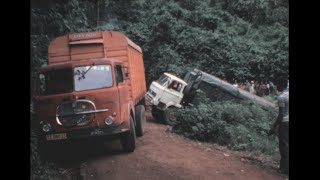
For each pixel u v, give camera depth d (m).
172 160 10.58
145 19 30.86
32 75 11.10
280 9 37.81
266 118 17.89
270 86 29.31
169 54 28.03
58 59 12.72
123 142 10.96
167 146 12.36
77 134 10.16
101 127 10.17
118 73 10.98
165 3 33.12
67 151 11.59
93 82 10.40
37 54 13.70
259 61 29.64
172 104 18.73
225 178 9.38
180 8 32.47
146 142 12.74
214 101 19.91
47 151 10.54
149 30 29.45
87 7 26.64
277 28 36.22
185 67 27.95
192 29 29.86
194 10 34.34
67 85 10.40
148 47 28.77
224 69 28.98
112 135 10.24
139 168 9.79
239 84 29.17
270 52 30.80
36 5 15.37
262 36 35.31
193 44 28.97
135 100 13.77
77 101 10.16
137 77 15.23
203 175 9.48
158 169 9.73
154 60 28.33
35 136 10.52
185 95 18.97
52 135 10.21
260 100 20.67
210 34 29.88
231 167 10.33
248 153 12.52
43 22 15.45
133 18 31.61
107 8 29.91
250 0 37.41
